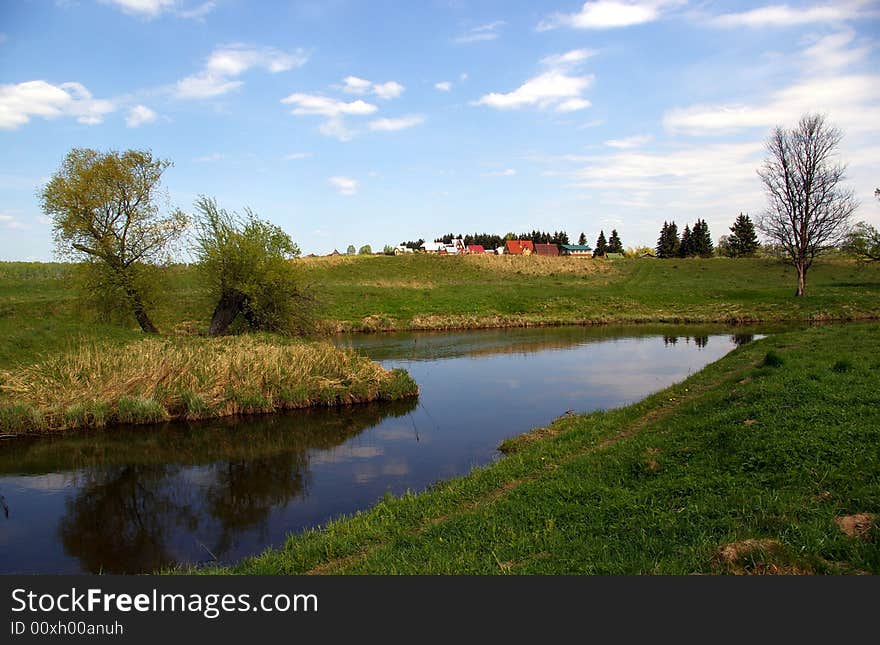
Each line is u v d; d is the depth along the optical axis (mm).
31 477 13320
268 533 10125
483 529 7613
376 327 43188
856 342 18312
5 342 22094
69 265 28781
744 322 44188
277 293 30844
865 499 6418
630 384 22078
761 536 6043
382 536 8281
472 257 89312
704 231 112562
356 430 16797
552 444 12164
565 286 66750
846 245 55125
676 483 7938
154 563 9125
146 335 26906
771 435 8820
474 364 27750
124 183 28266
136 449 15273
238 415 18375
